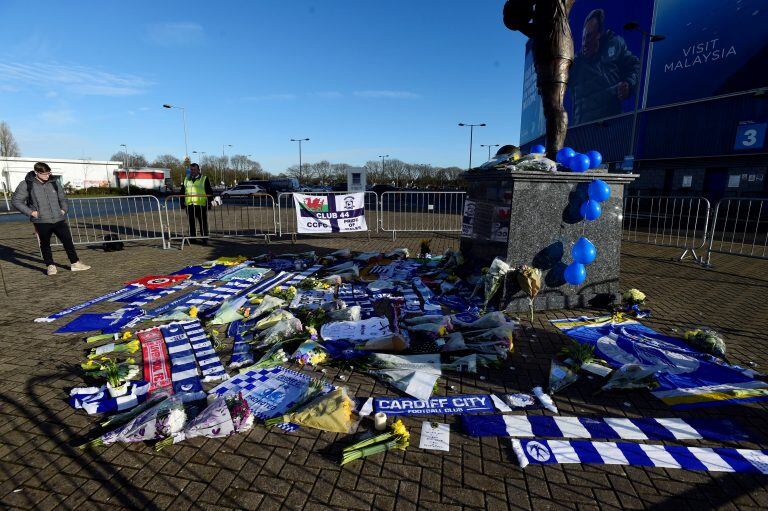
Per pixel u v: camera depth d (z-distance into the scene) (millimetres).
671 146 19016
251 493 2205
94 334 4363
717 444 2605
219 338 4266
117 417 2797
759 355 3895
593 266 5238
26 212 6648
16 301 5535
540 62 5352
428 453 2518
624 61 21594
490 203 5445
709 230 14109
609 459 2457
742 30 15688
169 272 7289
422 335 4035
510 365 3672
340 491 2219
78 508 2111
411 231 12312
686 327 4586
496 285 4898
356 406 3020
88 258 8555
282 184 35688
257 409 2961
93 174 59844
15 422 2822
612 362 3682
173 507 2113
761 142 15312
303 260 7742
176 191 43281
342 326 4328
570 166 5117
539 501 2152
